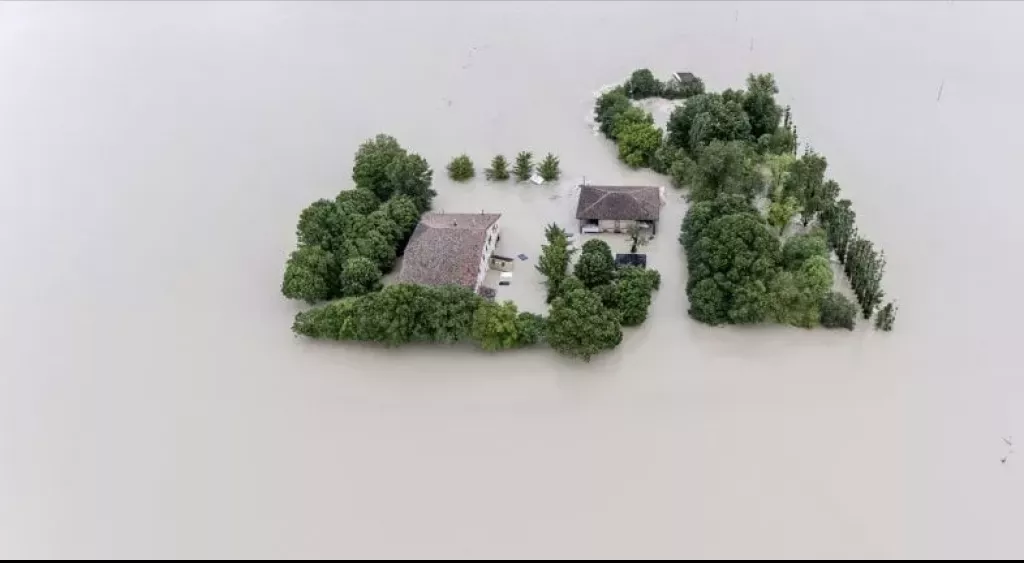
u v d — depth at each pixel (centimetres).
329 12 16550
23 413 7875
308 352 8438
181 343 8612
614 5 16025
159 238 10150
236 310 9006
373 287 8744
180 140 12238
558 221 10088
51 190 11200
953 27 13912
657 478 6906
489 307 7969
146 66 14712
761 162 10056
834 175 10300
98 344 8644
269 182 11100
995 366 7612
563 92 13038
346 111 12781
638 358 8056
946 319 8131
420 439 7406
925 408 7294
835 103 11931
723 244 8288
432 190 10394
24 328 8881
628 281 8381
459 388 7900
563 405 7644
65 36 16188
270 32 15812
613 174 10925
